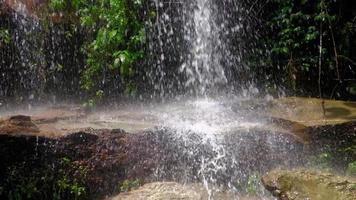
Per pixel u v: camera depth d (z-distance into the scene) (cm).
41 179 377
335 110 559
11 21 662
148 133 417
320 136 462
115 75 670
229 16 747
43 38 677
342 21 671
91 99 642
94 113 591
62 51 687
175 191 382
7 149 370
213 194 403
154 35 693
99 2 679
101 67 661
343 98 676
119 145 405
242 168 420
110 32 643
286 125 472
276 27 717
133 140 410
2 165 369
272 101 606
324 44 678
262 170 422
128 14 662
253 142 427
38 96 675
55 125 470
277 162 428
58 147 385
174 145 416
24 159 375
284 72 705
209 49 743
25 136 377
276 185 375
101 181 392
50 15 681
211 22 743
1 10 654
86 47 684
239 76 738
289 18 695
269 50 719
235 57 743
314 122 483
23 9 674
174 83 714
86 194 386
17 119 402
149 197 370
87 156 392
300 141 445
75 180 383
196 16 732
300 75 693
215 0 743
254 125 468
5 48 654
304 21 684
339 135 469
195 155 417
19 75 668
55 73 685
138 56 659
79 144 393
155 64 694
